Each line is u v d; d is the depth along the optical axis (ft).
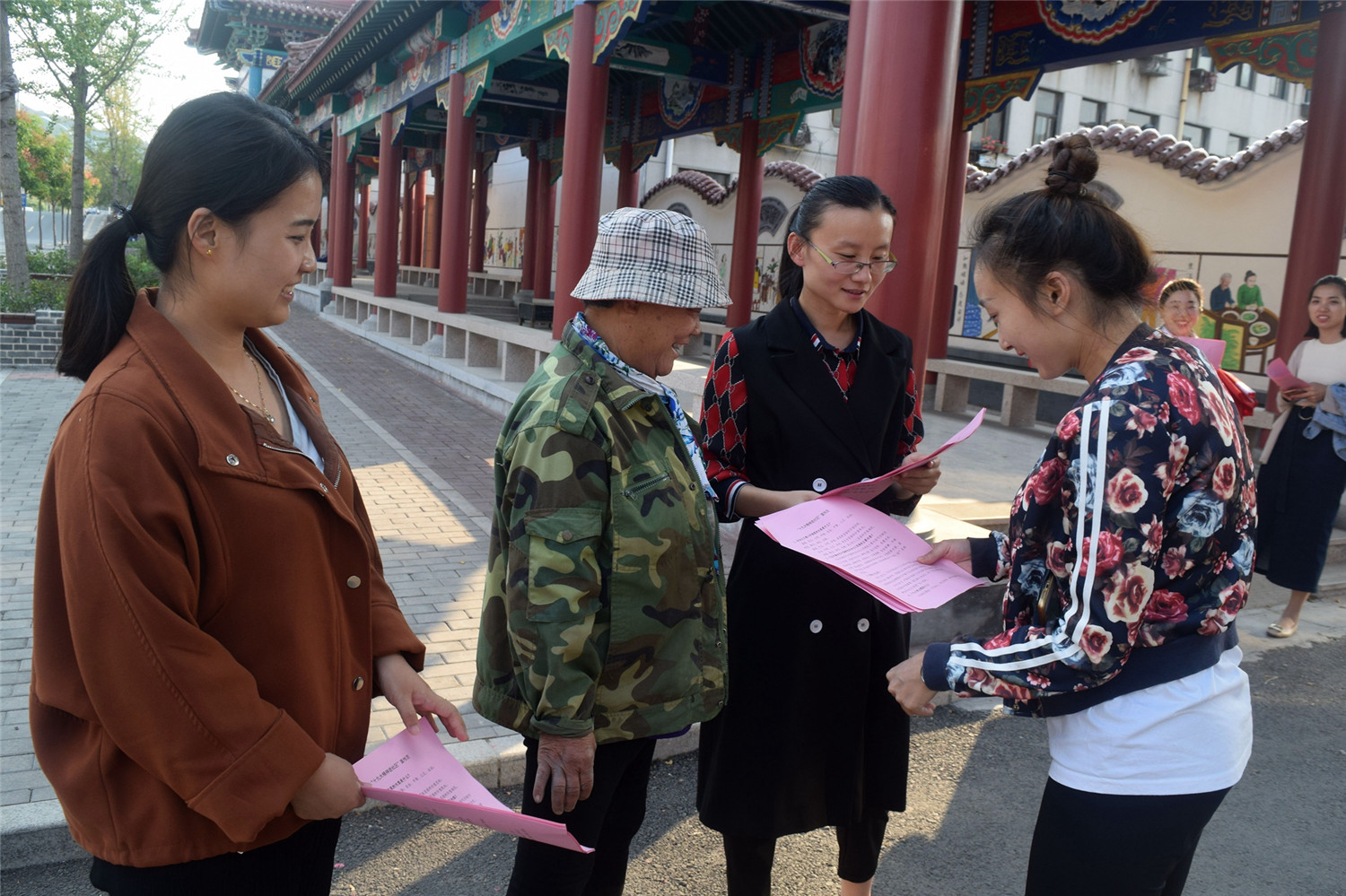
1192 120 86.12
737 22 42.96
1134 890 5.17
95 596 4.15
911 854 10.01
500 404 33.78
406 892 8.96
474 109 45.34
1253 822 10.91
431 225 116.88
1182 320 15.84
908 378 8.13
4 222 41.47
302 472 4.89
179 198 4.58
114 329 4.68
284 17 96.73
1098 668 4.80
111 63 58.18
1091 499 4.82
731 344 7.88
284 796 4.48
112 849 4.55
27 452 23.61
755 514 7.61
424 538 18.70
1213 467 4.93
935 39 14.40
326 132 82.17
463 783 5.26
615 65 42.80
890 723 7.90
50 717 4.70
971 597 14.01
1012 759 12.17
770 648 7.72
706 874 9.54
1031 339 5.56
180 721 4.28
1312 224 24.21
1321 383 16.52
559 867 6.46
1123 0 28.12
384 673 5.81
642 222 6.19
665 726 6.31
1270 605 18.61
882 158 14.70
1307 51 24.76
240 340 5.16
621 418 6.13
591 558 5.92
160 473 4.32
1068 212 5.32
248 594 4.70
